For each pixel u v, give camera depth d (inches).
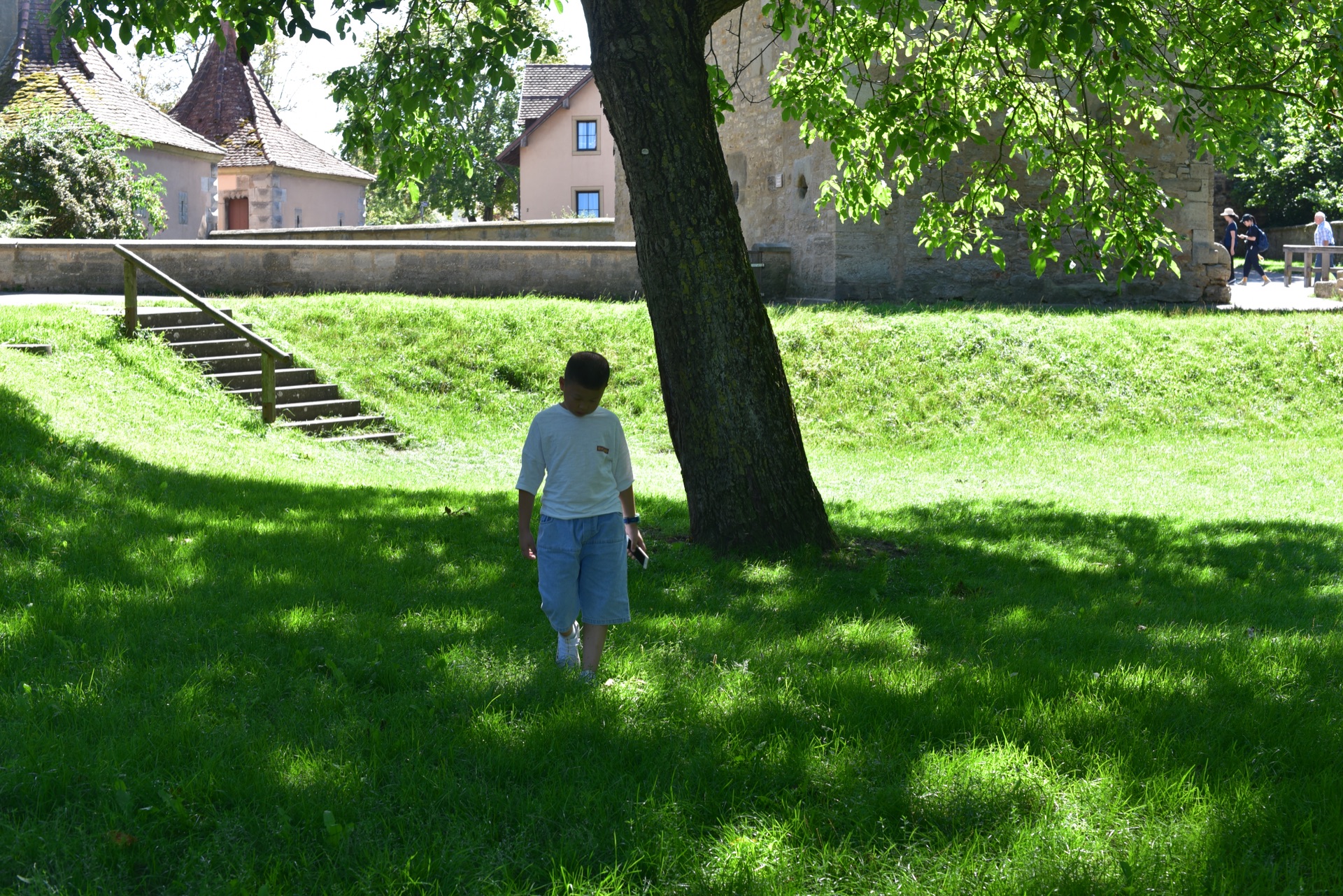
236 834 113.2
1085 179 409.7
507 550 278.4
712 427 285.4
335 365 612.4
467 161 395.5
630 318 686.5
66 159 998.4
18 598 199.2
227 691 157.5
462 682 163.3
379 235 1058.7
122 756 129.3
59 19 305.6
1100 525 358.6
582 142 1843.0
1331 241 1045.8
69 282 706.2
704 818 119.1
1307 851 110.6
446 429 577.0
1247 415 612.4
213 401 525.0
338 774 126.1
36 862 106.5
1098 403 619.2
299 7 300.8
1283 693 168.1
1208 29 387.9
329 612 203.0
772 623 215.3
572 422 168.2
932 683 165.9
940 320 686.5
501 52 346.9
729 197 282.5
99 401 459.5
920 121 361.7
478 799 121.5
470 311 676.7
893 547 312.3
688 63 273.9
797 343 664.4
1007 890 103.3
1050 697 158.9
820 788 125.6
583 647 175.8
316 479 410.6
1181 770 129.9
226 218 1544.0
